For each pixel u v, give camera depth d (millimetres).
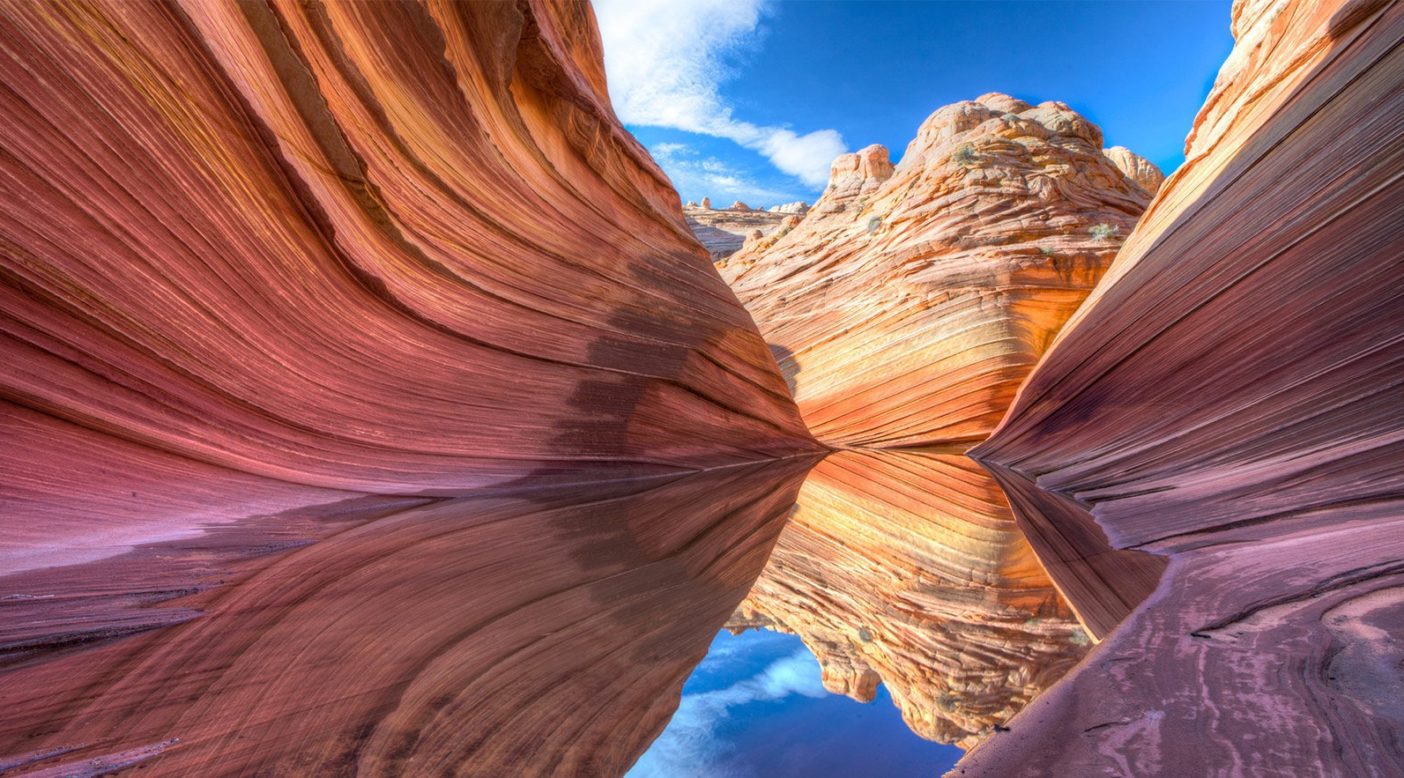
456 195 7914
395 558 4742
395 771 1985
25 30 3719
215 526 4910
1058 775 1395
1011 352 19453
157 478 4863
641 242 11656
